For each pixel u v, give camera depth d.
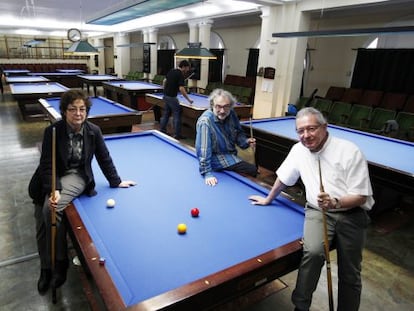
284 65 6.59
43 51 15.93
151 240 1.48
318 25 8.02
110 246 1.42
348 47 7.57
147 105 7.98
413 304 2.06
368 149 3.20
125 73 14.09
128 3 4.34
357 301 1.68
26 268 2.24
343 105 6.28
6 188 3.49
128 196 1.97
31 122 6.65
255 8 6.84
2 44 15.00
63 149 1.90
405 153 3.07
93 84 10.43
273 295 2.06
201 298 1.15
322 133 1.59
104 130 4.56
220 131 2.56
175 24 10.27
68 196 1.85
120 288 1.14
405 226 3.06
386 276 2.32
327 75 8.16
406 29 2.82
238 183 2.23
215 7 8.00
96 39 16.61
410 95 6.32
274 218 1.74
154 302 1.06
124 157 2.72
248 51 10.23
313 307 1.99
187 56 5.86
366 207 1.59
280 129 3.92
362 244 1.61
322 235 1.51
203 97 6.66
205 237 1.52
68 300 1.96
